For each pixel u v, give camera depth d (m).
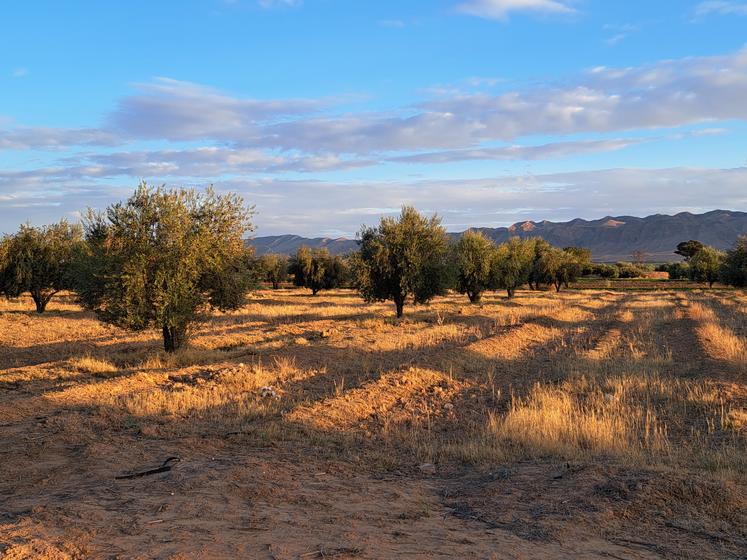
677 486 6.34
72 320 28.25
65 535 4.68
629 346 21.77
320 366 16.20
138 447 8.18
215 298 18.56
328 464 7.79
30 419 9.72
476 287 45.53
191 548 4.52
